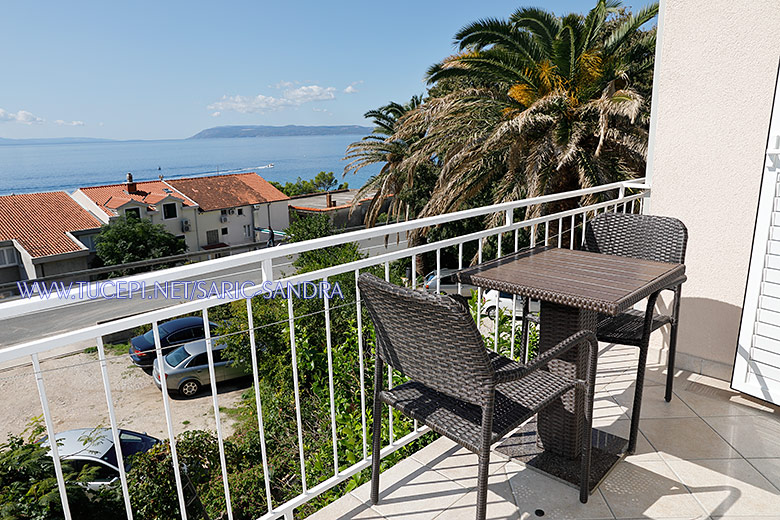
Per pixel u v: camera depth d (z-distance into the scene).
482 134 9.84
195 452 6.67
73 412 13.23
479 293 3.35
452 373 1.43
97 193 34.44
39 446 4.79
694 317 2.83
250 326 1.52
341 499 1.88
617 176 8.71
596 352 1.69
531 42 9.90
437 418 1.55
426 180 17.61
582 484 1.81
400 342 1.55
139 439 7.50
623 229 2.58
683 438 2.23
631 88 9.21
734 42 2.50
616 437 2.22
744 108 2.52
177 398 12.58
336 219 36.66
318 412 6.32
